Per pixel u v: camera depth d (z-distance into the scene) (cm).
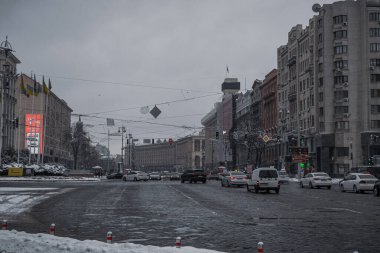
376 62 8250
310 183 4803
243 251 1072
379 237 1287
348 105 8256
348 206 2347
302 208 2219
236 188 4594
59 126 13888
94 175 9394
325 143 8319
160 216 1847
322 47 8531
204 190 4059
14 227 1510
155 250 956
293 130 9425
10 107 9500
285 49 10538
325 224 1581
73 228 1487
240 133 10538
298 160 6775
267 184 3662
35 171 7575
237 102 15000
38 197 2981
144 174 7662
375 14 8288
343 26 8344
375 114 8206
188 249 971
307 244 1171
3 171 7038
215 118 17750
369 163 6875
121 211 2067
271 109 11456
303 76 9362
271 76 11400
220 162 15812
